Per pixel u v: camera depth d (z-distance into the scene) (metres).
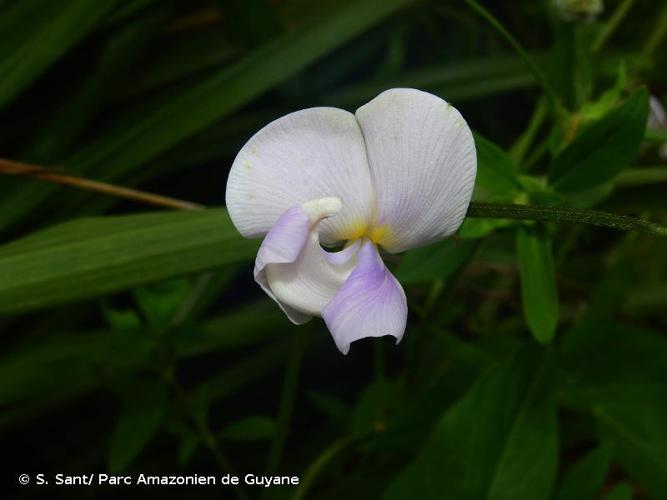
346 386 0.25
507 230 0.15
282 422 0.16
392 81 0.23
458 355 0.18
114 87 0.21
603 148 0.14
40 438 0.23
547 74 0.18
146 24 0.22
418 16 0.25
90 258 0.15
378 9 0.20
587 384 0.18
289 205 0.11
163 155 0.20
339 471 0.21
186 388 0.24
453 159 0.11
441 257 0.15
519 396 0.17
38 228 0.20
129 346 0.16
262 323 0.21
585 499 0.16
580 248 0.26
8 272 0.15
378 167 0.11
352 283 0.11
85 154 0.20
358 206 0.12
